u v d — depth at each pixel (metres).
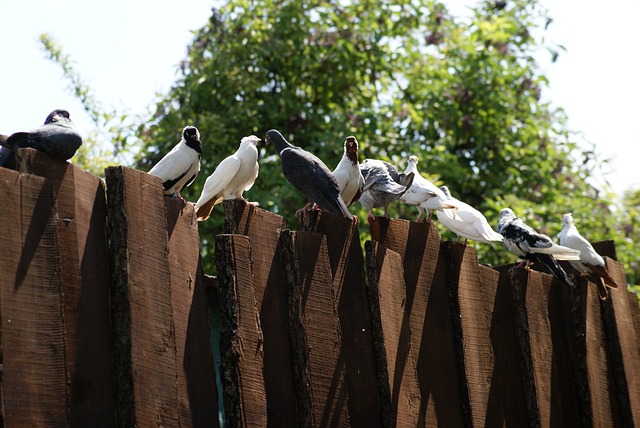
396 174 7.56
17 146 4.50
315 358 5.43
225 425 4.95
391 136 16.58
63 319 4.23
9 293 4.04
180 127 15.25
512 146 17.08
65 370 4.19
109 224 4.63
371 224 6.39
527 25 17.53
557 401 7.80
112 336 4.52
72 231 4.42
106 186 4.68
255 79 15.65
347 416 5.55
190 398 4.79
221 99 15.70
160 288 4.73
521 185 16.95
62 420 4.14
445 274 6.97
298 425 5.34
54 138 4.43
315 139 15.78
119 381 4.46
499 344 7.39
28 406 4.01
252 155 6.58
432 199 7.61
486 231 8.04
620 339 8.73
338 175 6.86
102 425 4.36
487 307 7.34
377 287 5.97
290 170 6.45
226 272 5.05
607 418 8.36
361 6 16.69
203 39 16.03
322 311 5.57
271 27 16.06
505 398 7.27
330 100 16.52
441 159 16.08
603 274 8.65
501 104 16.86
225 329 5.01
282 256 5.53
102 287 4.53
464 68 17.00
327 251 5.74
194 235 5.13
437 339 6.66
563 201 15.87
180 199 5.07
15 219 4.12
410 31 17.34
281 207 14.12
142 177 4.77
